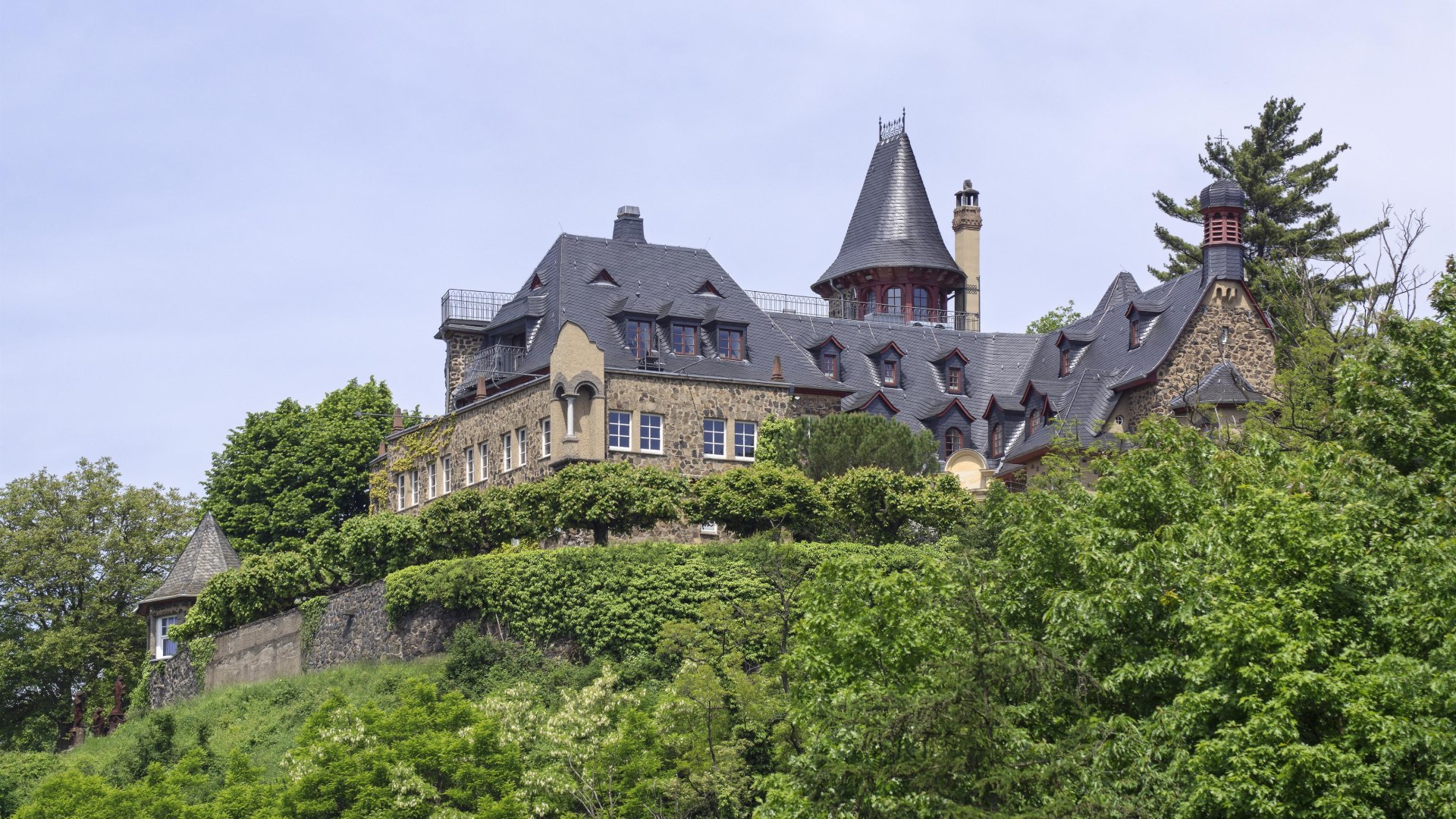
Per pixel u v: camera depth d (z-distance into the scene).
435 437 68.69
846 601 30.83
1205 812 26.45
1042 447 63.28
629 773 40.34
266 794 42.44
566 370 60.50
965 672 27.30
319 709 44.34
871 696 27.80
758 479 55.72
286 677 57.16
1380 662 27.06
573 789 40.19
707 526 59.84
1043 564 31.48
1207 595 28.83
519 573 51.72
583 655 50.28
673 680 46.22
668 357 64.56
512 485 63.03
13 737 72.00
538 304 66.94
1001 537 32.59
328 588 59.66
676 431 62.34
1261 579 29.09
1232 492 33.66
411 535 57.38
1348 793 25.52
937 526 56.84
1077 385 65.06
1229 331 63.09
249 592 60.62
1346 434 37.72
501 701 43.78
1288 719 26.30
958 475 65.31
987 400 72.38
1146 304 65.19
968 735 26.59
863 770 27.25
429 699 44.28
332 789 41.25
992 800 26.86
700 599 49.81
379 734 43.12
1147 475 32.72
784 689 40.59
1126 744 27.19
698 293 67.88
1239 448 46.81
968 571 30.95
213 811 42.03
